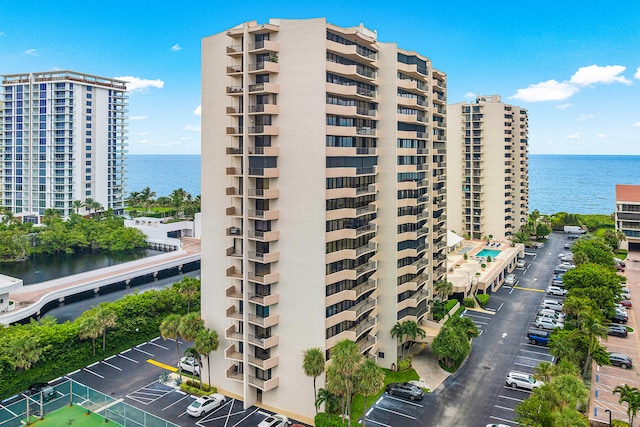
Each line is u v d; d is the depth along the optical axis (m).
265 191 56.22
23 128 189.50
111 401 60.69
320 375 56.19
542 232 174.12
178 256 136.38
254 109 56.47
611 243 152.38
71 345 70.31
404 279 72.88
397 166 68.44
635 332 86.06
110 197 199.12
